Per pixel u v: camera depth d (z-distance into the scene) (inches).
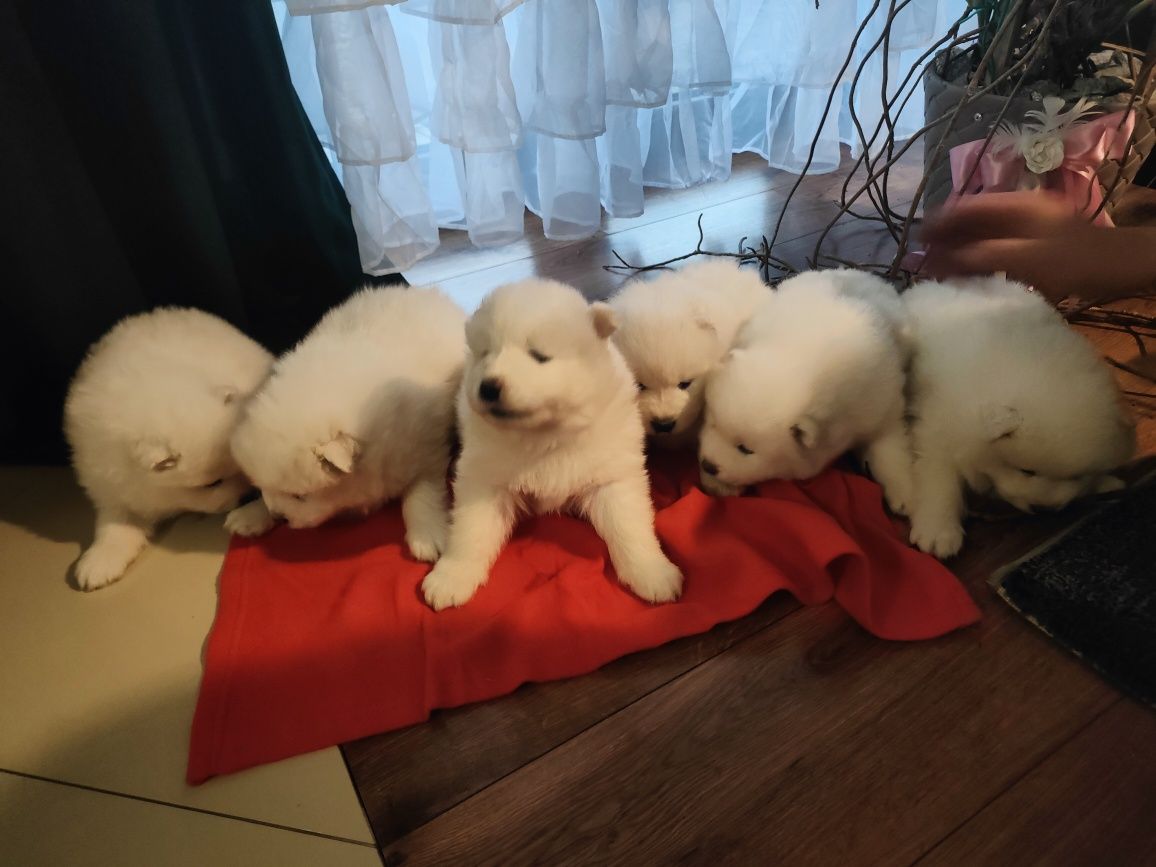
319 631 44.1
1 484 58.9
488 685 41.1
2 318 55.9
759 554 46.6
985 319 50.5
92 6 51.9
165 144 56.7
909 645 42.4
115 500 51.1
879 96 94.5
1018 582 44.0
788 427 45.7
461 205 89.4
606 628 43.1
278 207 67.6
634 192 84.0
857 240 83.4
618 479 46.9
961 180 67.3
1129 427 45.5
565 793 36.7
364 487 49.3
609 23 73.7
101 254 56.2
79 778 39.0
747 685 40.9
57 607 48.5
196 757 38.7
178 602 48.5
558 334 39.5
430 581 45.5
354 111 60.6
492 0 62.5
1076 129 61.8
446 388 53.6
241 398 49.8
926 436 49.4
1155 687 38.9
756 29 95.0
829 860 33.8
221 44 60.4
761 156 106.2
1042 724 38.3
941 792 35.9
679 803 36.0
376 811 36.4
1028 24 66.2
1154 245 54.6
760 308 53.8
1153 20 65.6
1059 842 33.9
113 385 48.9
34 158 51.2
